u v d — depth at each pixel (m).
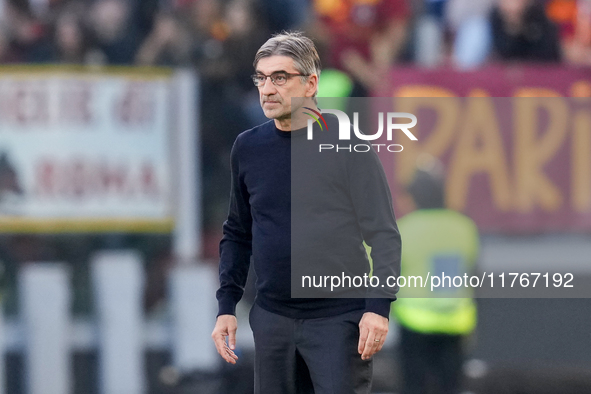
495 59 28.12
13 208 24.56
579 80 25.08
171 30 26.58
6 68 24.50
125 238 25.41
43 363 23.58
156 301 25.50
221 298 12.13
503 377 22.62
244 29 26.72
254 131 11.78
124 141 25.06
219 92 26.31
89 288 25.09
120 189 25.09
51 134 24.61
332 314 11.42
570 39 29.56
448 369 19.88
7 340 24.00
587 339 22.36
